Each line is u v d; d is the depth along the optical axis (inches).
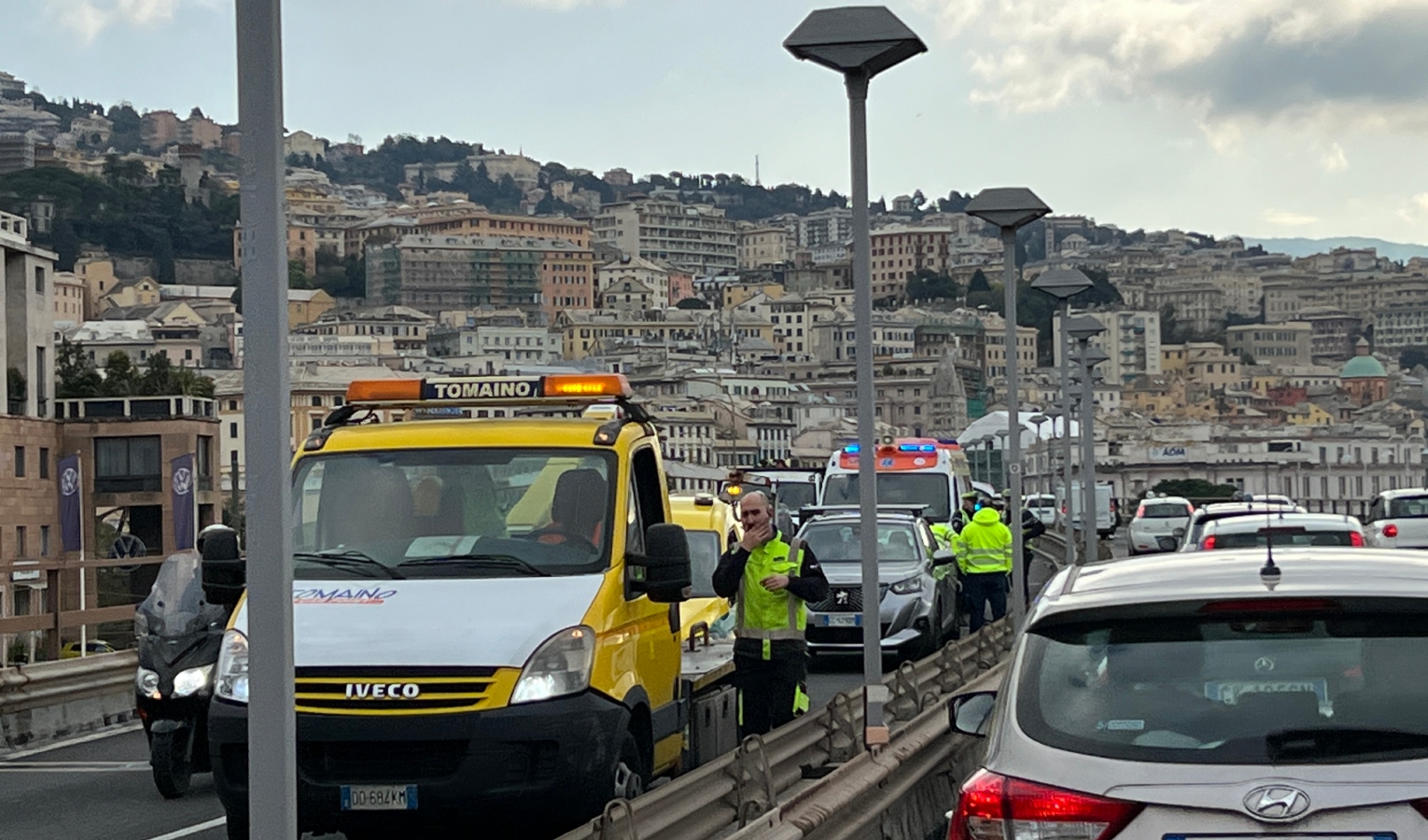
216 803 527.8
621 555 391.2
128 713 767.7
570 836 282.2
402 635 359.6
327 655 355.6
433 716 350.3
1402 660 206.7
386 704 351.6
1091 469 1673.2
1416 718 199.9
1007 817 204.8
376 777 353.4
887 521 1008.9
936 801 491.2
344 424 442.9
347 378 6914.4
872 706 465.7
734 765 378.6
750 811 378.9
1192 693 208.5
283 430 261.3
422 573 383.2
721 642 572.4
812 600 523.8
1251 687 207.3
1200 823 197.5
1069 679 215.6
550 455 402.6
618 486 398.6
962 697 277.9
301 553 392.8
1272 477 6747.1
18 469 3472.0
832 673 954.1
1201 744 202.5
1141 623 218.2
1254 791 196.4
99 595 1950.1
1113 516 2709.2
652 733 400.8
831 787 374.6
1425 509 1467.8
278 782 259.9
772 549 521.0
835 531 1000.2
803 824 340.2
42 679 697.0
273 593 260.5
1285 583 217.6
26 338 3946.9
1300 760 198.7
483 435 408.2
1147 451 7052.2
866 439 565.3
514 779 352.2
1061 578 243.4
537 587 376.5
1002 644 827.4
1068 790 203.0
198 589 546.9
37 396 4010.8
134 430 3676.2
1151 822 198.8
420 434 409.4
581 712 356.5
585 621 367.9
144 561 816.9
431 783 350.3
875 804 406.3
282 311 261.9
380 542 394.3
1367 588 213.3
